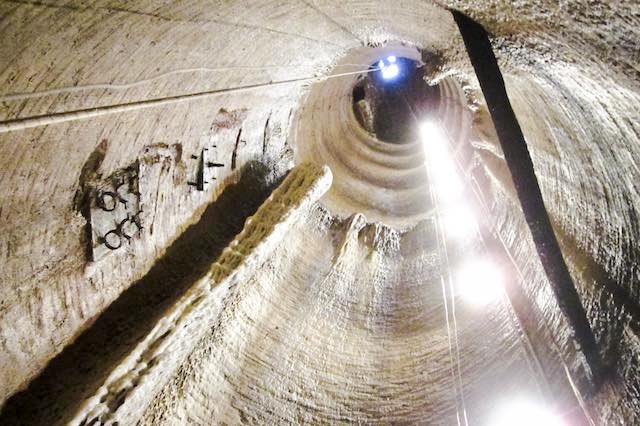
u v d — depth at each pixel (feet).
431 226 23.81
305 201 19.45
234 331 17.28
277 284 19.34
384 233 23.26
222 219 19.13
